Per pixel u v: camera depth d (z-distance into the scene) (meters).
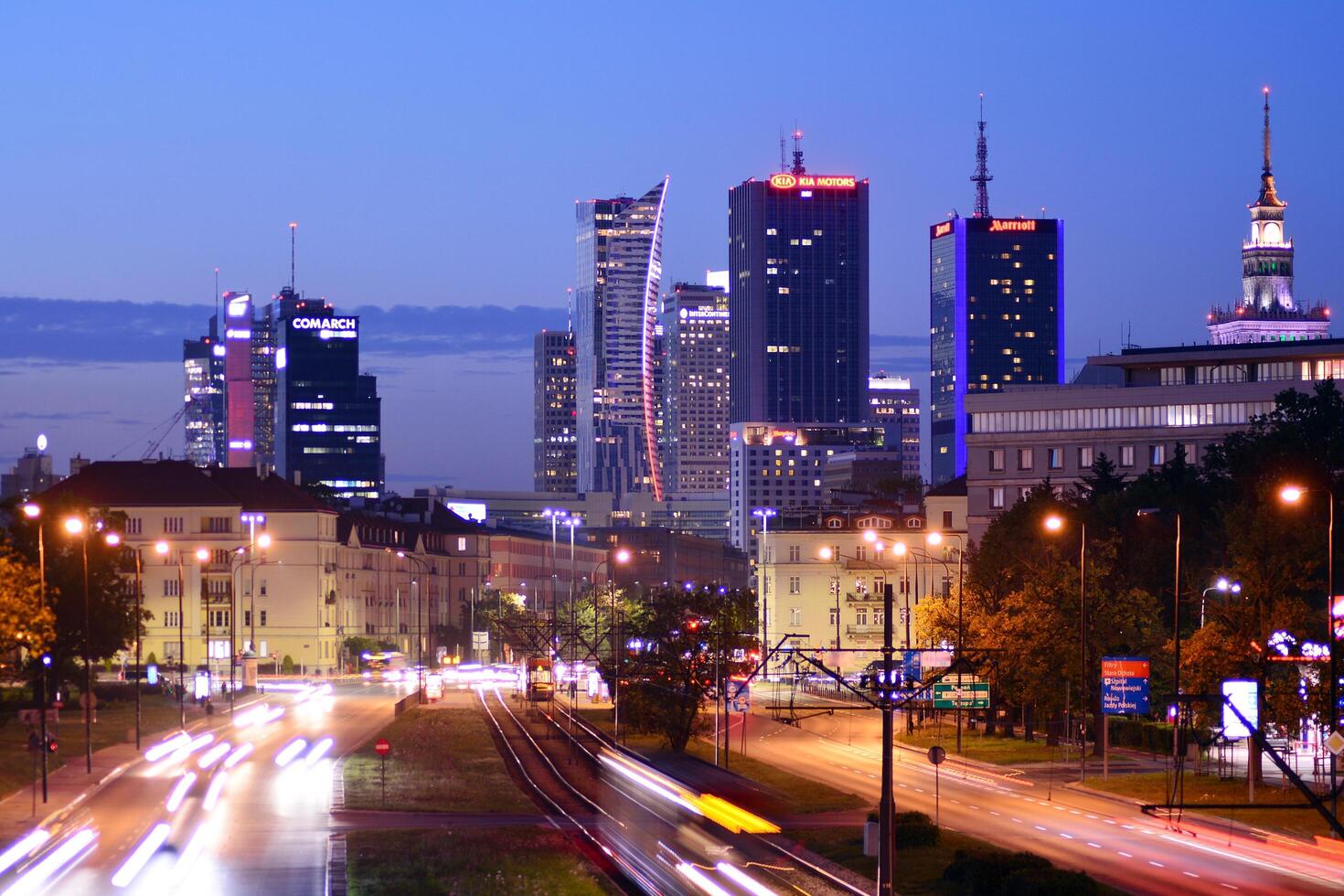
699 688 145.88
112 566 177.88
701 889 72.81
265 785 121.12
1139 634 136.00
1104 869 79.19
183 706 178.38
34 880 81.50
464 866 85.50
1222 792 109.94
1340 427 186.25
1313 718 107.62
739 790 93.81
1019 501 194.25
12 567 111.19
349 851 90.75
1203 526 160.12
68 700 180.88
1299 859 83.00
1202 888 73.94
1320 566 117.00
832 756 143.50
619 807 97.00
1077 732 149.12
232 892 78.75
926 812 102.56
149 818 104.25
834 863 83.25
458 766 134.38
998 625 145.00
